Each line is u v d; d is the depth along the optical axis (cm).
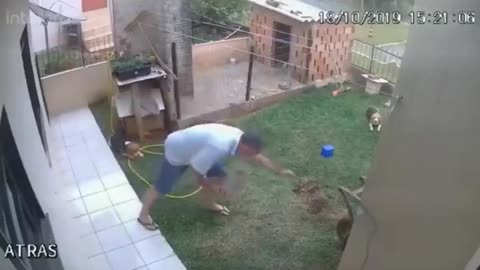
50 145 435
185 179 440
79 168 461
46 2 484
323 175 480
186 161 370
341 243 388
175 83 507
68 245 297
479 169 201
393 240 268
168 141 368
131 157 483
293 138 537
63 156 476
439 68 226
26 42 345
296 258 380
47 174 316
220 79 596
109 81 563
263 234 402
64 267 250
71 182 440
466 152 209
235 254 379
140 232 388
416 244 247
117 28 507
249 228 406
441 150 225
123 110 500
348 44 629
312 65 620
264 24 612
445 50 221
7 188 204
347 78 654
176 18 488
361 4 555
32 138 286
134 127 512
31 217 232
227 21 598
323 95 623
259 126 554
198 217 411
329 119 575
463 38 210
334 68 637
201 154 366
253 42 617
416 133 243
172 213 412
